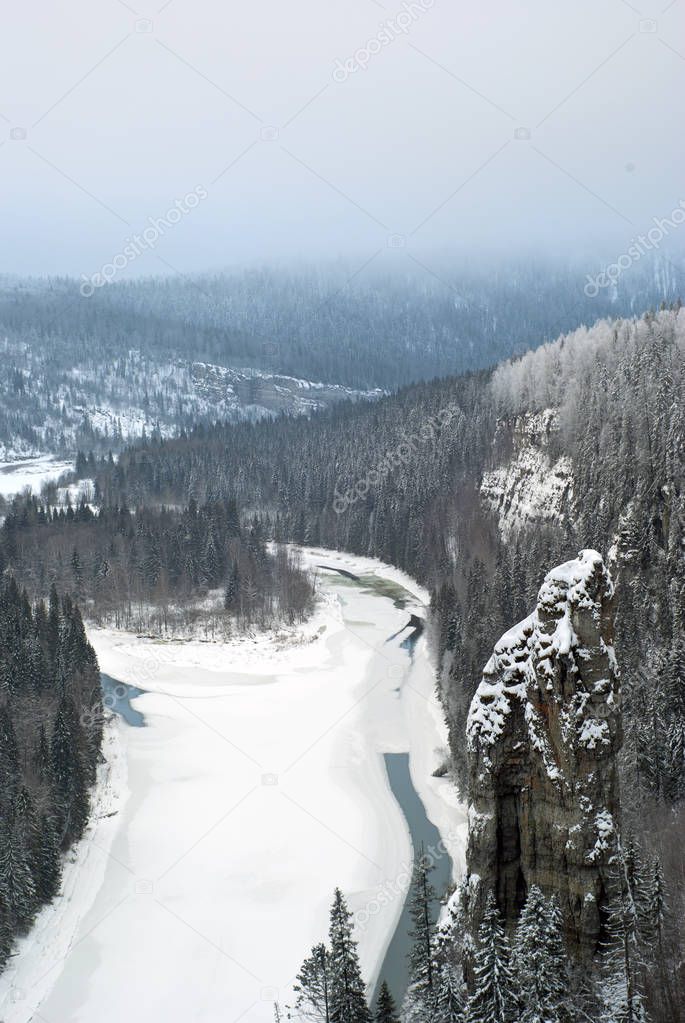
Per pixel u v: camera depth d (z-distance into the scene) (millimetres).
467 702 103062
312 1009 57500
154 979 70438
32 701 108750
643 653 108938
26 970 71688
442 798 95250
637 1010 41938
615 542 135125
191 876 83375
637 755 82312
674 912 51344
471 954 46938
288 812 94125
